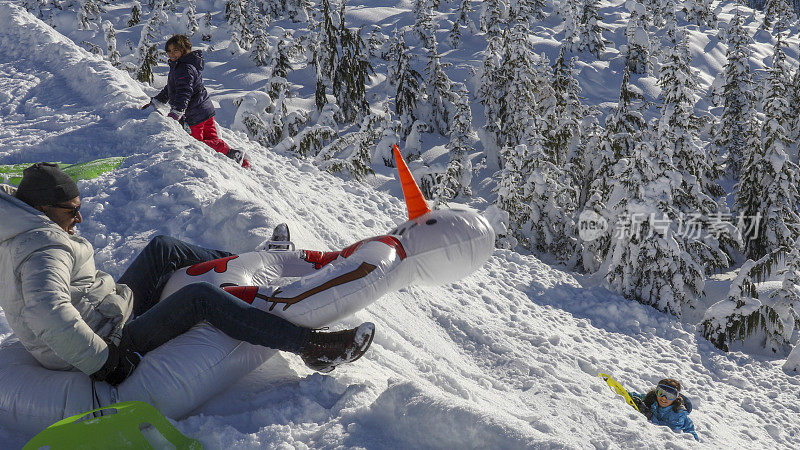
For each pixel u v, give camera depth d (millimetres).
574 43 34281
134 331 2820
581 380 5871
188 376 2713
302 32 37688
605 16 42625
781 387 8758
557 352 6605
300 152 15453
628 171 11391
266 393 2984
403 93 24766
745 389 8586
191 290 2777
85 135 7039
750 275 10570
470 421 2504
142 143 6688
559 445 2338
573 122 18031
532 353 6238
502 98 21922
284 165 9586
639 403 5922
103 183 5695
